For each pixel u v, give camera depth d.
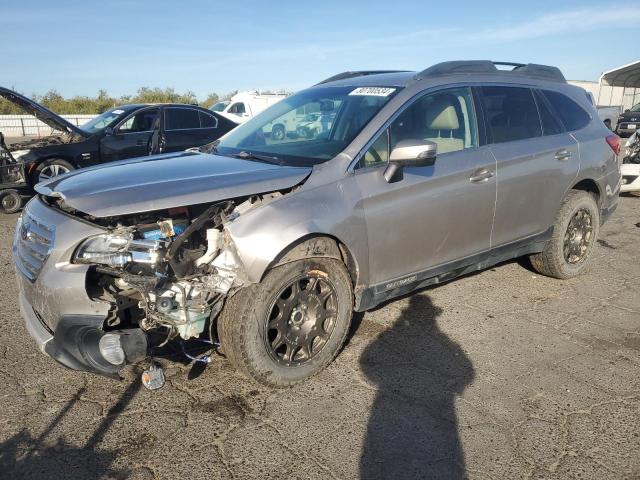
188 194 2.90
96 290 2.89
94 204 2.77
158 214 3.06
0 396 3.19
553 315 4.39
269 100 21.70
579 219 5.06
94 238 2.84
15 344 3.83
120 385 3.31
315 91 4.46
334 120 3.87
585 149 4.90
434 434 2.88
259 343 3.09
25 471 2.58
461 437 2.85
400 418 3.01
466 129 4.10
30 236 3.06
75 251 2.83
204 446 2.76
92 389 3.27
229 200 3.05
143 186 2.97
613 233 7.00
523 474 2.59
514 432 2.90
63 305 2.79
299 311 3.25
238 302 3.03
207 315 3.00
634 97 33.84
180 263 2.88
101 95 42.03
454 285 5.01
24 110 8.52
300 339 3.27
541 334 4.05
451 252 4.01
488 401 3.18
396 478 2.55
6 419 2.97
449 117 3.99
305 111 4.16
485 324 4.20
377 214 3.44
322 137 3.79
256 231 2.96
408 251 3.70
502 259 4.52
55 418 2.99
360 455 2.71
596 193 5.21
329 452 2.73
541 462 2.67
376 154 3.54
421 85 3.92
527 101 4.62
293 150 3.73
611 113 22.06
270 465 2.63
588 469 2.62
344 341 3.68
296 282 3.19
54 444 2.78
